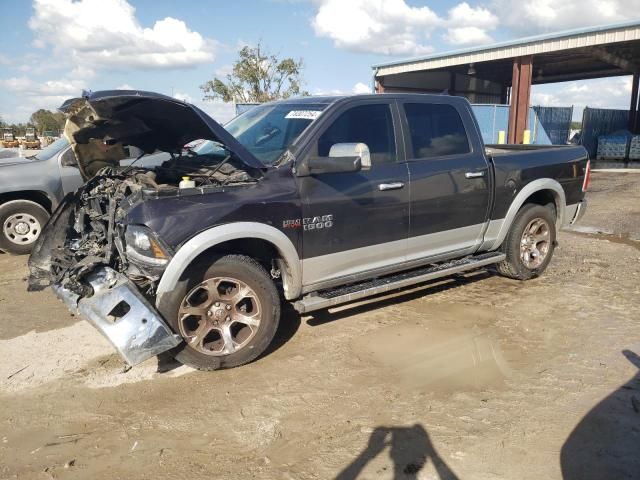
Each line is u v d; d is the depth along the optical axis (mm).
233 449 3098
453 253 5355
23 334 4805
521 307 5293
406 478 2814
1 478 2869
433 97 5180
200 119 3852
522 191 5695
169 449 3107
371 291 4602
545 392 3670
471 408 3480
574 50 18797
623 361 4121
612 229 8961
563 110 24094
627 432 3189
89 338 4711
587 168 6438
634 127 26578
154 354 3539
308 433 3234
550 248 6172
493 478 2803
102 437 3238
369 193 4516
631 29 14703
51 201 7652
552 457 2967
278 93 24625
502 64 20922
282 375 3975
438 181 4973
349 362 4164
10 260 7375
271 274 4391
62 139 8281
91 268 4074
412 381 3854
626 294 5637
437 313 5156
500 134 19297
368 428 3273
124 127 4422
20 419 3445
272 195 4023
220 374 4012
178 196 3748
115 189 4418
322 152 4340
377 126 4727
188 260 3680
